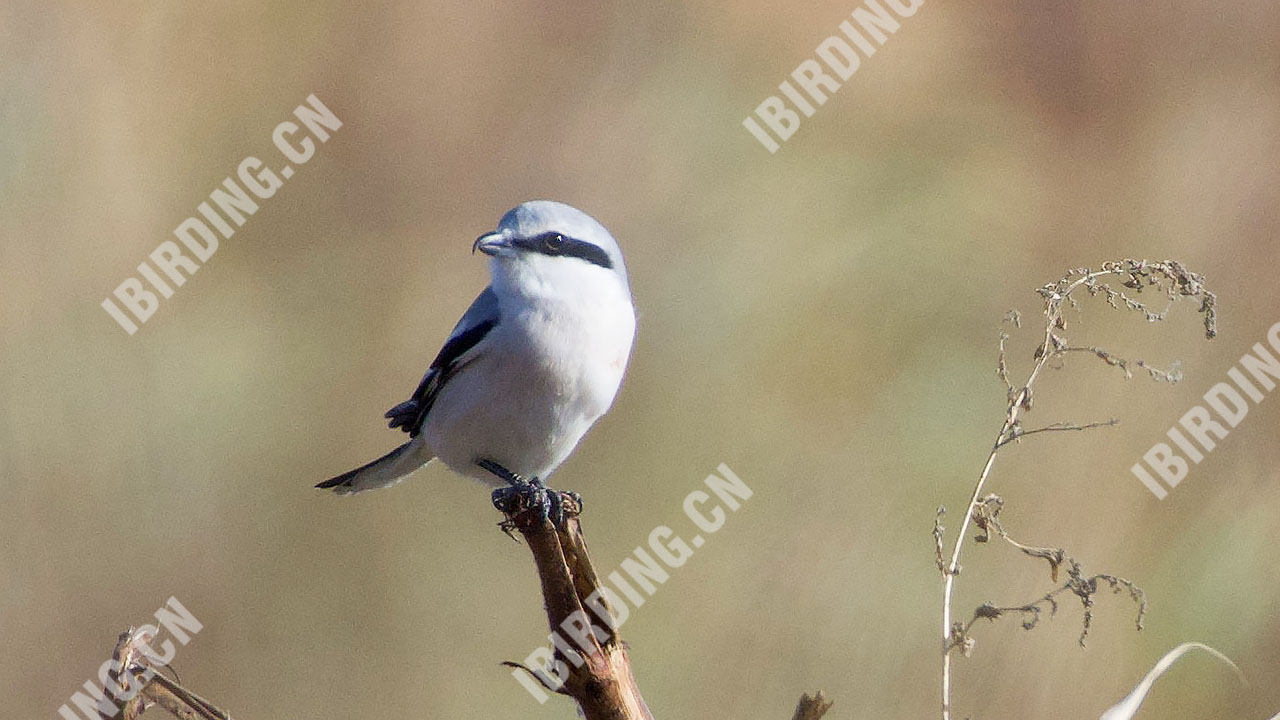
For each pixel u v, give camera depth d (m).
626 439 12.66
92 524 10.96
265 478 11.95
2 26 13.00
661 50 15.89
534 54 15.97
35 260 12.19
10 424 11.08
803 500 11.52
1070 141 14.77
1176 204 13.41
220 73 14.35
